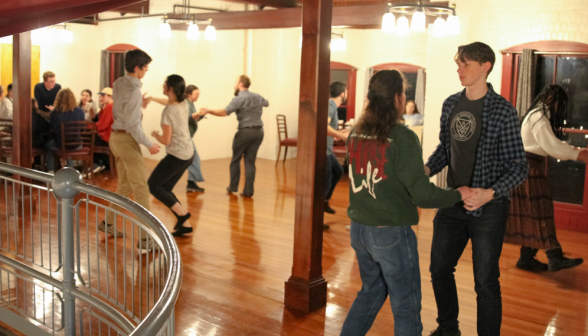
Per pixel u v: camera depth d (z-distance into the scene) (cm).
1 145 701
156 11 945
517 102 613
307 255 335
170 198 486
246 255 449
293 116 1051
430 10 536
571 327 327
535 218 418
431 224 590
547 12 592
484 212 264
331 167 589
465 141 269
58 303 345
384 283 255
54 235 479
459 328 320
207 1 923
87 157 749
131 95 436
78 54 1062
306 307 334
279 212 609
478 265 266
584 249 512
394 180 235
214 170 884
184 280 384
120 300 342
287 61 1023
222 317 323
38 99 849
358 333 253
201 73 974
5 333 323
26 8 297
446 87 661
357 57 1061
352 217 246
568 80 589
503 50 620
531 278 420
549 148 402
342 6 679
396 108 237
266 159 1041
